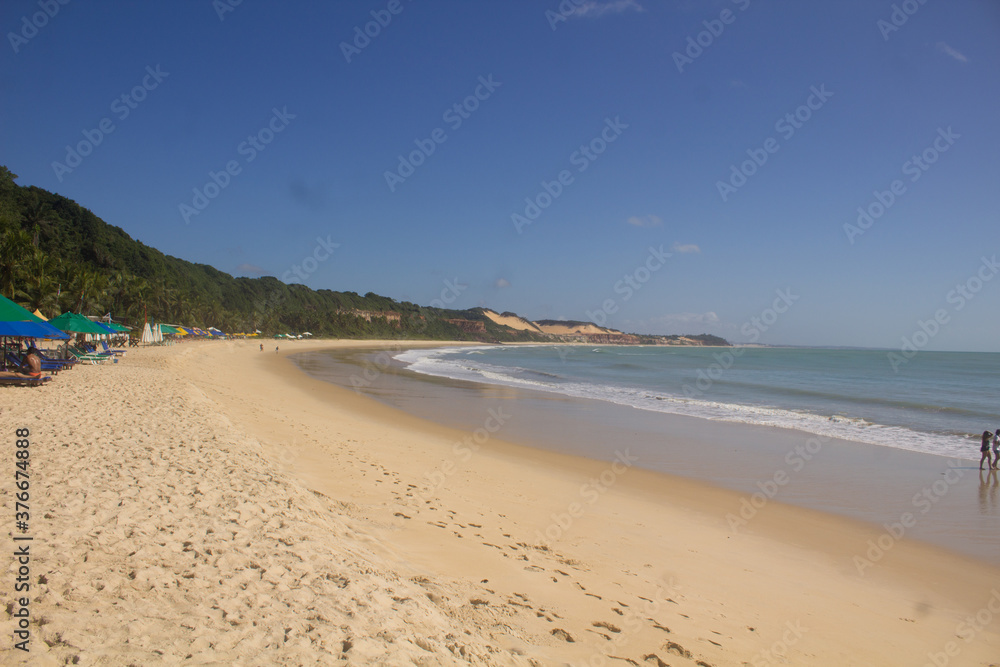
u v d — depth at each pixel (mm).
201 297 99000
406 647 3738
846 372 54938
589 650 4711
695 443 16766
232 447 9492
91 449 8180
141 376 20938
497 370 49750
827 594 7047
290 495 6988
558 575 6418
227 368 35406
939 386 38906
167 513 5637
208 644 3312
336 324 132750
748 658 5121
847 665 5312
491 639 4480
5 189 70562
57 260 51562
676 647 5066
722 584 6996
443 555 6449
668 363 70062
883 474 13406
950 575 7863
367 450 12930
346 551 5477
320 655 3396
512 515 8859
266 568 4613
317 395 25062
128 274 72125
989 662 5629
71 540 4609
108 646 3119
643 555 7715
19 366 18531
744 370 56719
